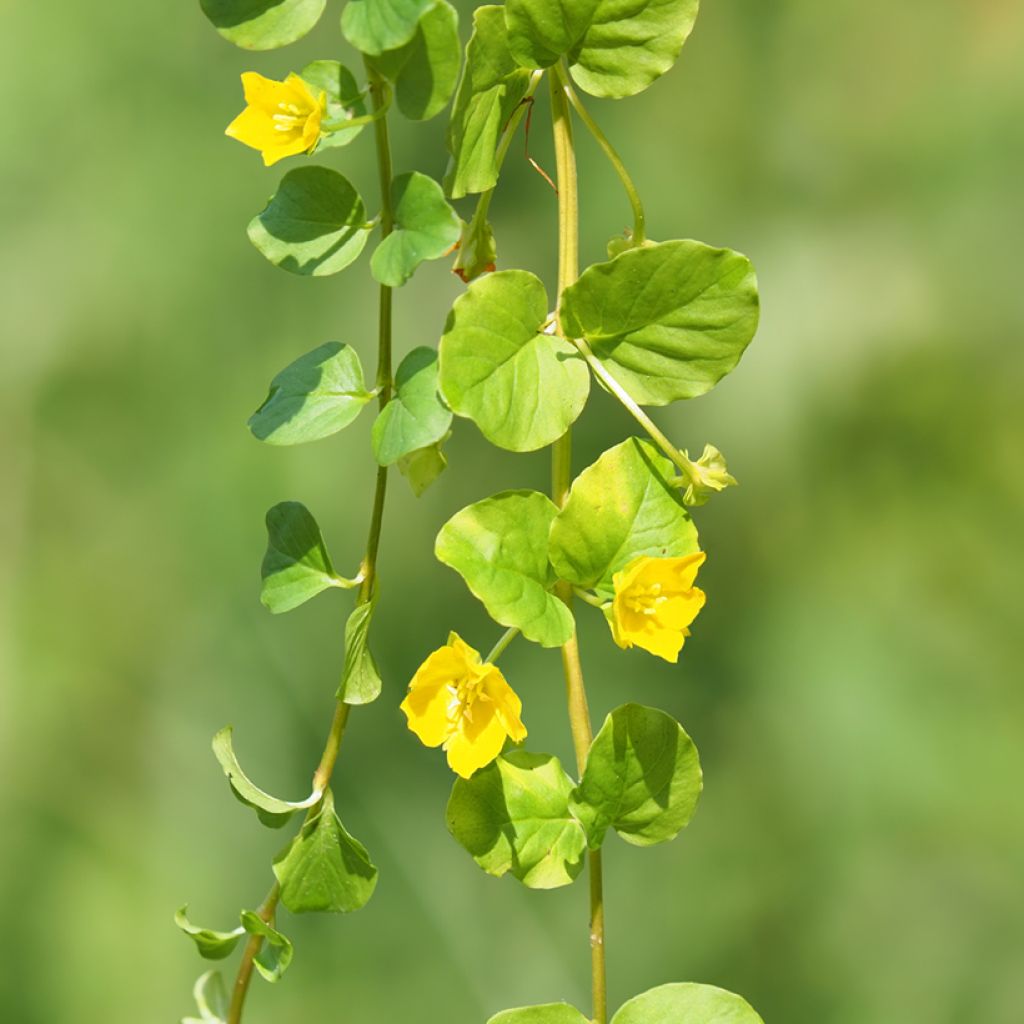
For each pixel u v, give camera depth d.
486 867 0.70
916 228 1.51
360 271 1.54
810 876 1.51
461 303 0.69
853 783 1.52
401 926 1.46
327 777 0.71
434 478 0.71
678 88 1.53
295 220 0.70
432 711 0.69
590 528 0.70
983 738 1.52
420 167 1.48
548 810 0.70
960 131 1.49
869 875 1.51
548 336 0.70
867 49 1.53
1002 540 1.55
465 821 0.70
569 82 0.70
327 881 0.71
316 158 1.51
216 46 1.55
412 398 0.70
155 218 1.54
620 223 1.47
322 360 0.71
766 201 1.52
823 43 1.54
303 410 0.70
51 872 1.55
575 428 1.54
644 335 0.70
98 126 1.55
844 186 1.52
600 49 0.70
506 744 0.70
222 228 1.54
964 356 1.52
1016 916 1.47
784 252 1.51
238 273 1.55
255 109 0.69
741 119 1.53
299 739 1.54
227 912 1.51
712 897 1.51
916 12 1.52
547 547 0.70
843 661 1.54
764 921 1.51
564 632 0.69
